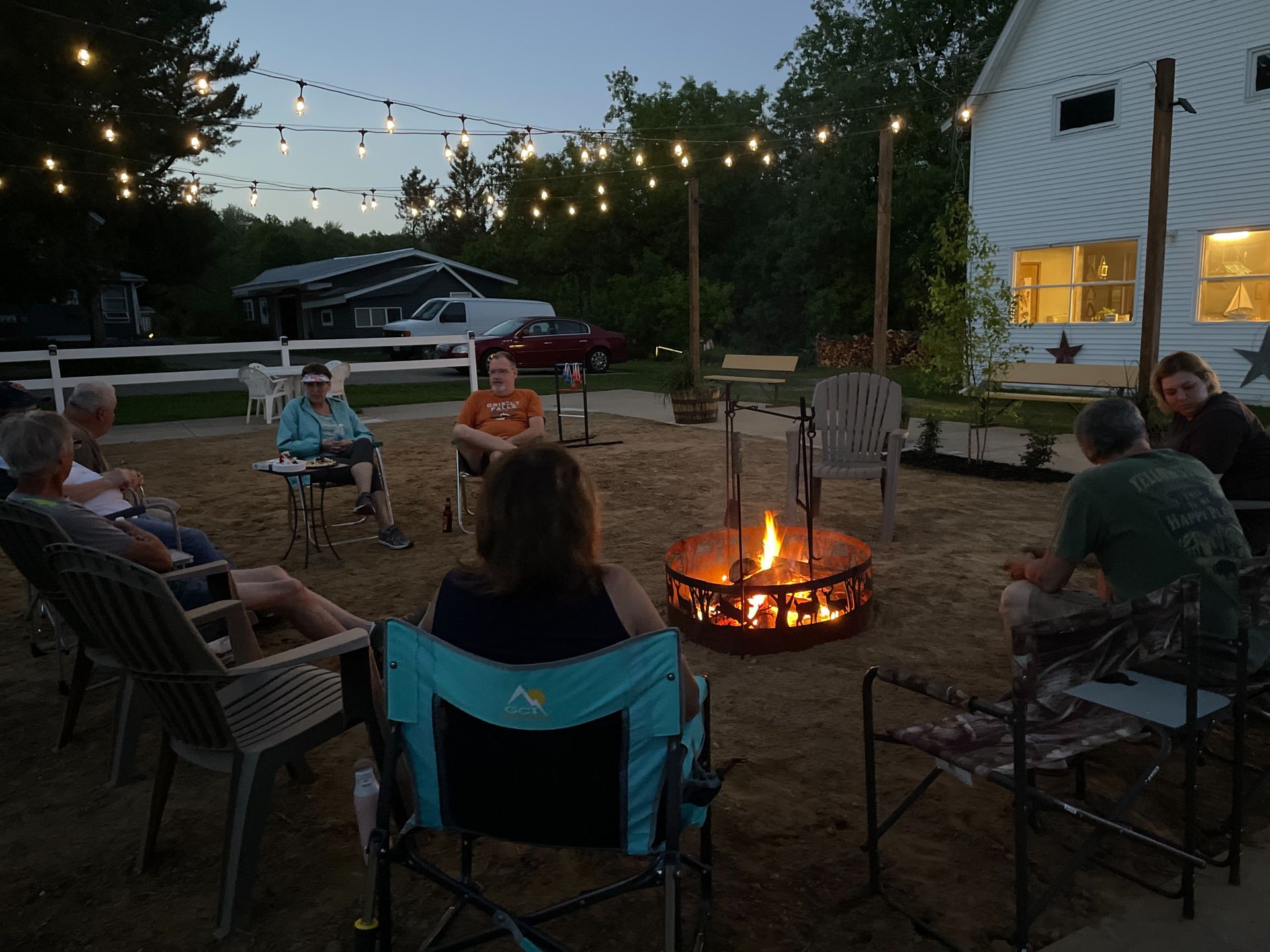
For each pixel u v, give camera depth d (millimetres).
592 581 1832
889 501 5953
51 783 3139
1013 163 16031
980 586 5023
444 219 59344
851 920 2326
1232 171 13141
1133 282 14578
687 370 12406
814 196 27297
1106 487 2621
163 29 23109
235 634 2914
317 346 13617
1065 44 14930
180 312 45438
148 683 2369
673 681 1729
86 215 23047
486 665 1735
